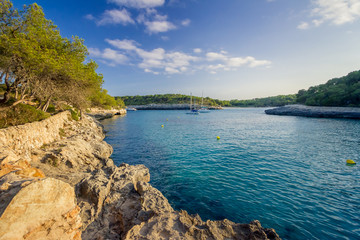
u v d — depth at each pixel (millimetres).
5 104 16016
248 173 13031
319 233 7043
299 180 11781
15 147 11492
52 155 12766
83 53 19609
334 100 70062
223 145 22172
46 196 3525
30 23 13484
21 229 3072
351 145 21484
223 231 5520
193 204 9266
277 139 25562
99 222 7168
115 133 33031
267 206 8898
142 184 9172
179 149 20672
